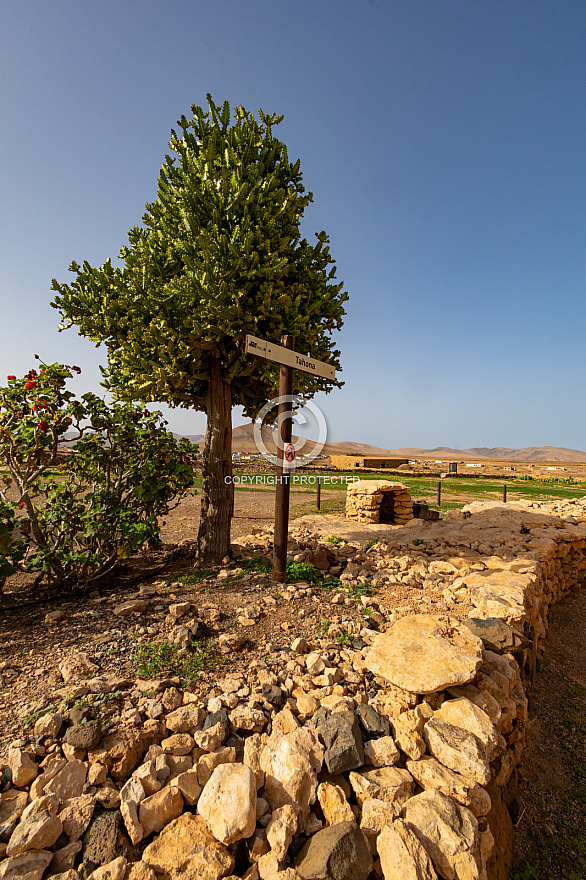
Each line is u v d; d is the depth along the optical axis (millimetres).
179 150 6238
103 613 4113
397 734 2658
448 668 3025
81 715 2432
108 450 5520
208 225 5676
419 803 2252
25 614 4152
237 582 5211
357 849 1969
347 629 3938
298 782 2223
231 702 2713
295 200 6145
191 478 6215
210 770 2275
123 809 1972
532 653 4969
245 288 5441
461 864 2006
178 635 3500
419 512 12266
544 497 21891
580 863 2994
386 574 5770
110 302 5449
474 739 2615
